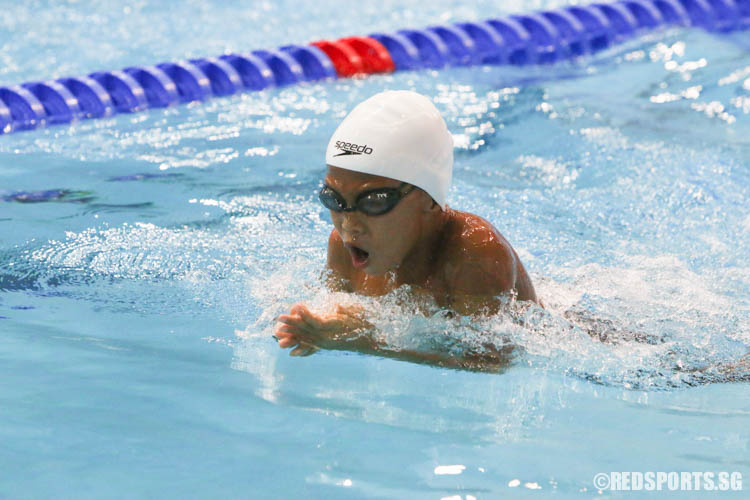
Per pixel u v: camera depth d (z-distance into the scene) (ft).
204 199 47.75
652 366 30.19
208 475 22.17
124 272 37.76
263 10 102.78
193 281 36.83
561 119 64.54
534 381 28.73
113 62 77.77
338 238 32.76
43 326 32.17
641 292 36.83
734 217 46.60
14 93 65.00
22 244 40.42
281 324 31.22
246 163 54.44
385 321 29.81
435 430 24.98
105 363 29.04
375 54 81.10
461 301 30.19
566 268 39.63
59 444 23.56
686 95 70.69
